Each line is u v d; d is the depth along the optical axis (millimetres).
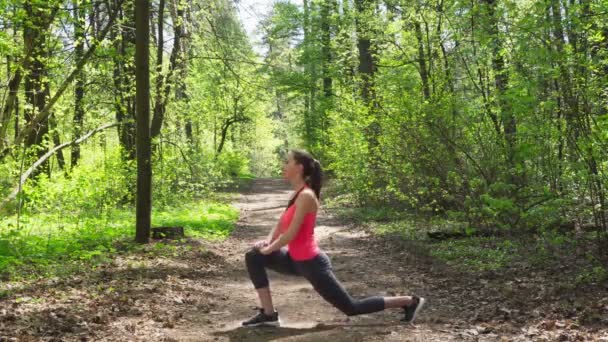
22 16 10641
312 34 27391
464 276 8023
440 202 14000
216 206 20500
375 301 5359
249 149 56656
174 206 19578
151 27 20484
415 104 12523
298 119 40750
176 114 23891
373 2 18406
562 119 8727
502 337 4926
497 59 10781
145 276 8273
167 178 19141
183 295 7289
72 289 7086
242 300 7305
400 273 8852
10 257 9062
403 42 17375
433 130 11727
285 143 67938
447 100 11695
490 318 5734
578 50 8633
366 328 5492
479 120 11086
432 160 12266
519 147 9445
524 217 9375
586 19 8469
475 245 10320
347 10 22281
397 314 6180
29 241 10578
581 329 5023
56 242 10781
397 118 12922
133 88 16734
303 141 35750
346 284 8297
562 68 7957
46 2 11312
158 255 10234
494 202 9141
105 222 13719
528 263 8281
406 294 7348
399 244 11445
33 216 13125
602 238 8367
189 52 19359
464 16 11469
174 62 19281
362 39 20875
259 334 5387
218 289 8023
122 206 18266
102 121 16844
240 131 53094
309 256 5141
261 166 65938
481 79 11375
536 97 8953
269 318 5660
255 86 17406
